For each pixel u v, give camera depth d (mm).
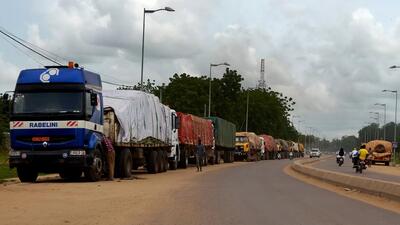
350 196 18625
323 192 20031
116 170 25922
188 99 83250
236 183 24094
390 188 17016
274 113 120938
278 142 97625
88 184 21203
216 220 12242
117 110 25625
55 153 21062
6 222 11547
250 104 110062
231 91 94750
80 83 21422
